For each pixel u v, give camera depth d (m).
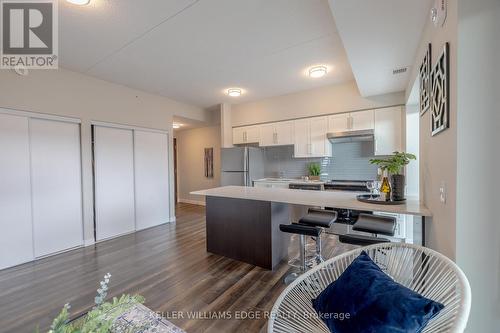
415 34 2.06
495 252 1.13
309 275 1.33
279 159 5.25
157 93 4.51
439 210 1.49
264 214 2.67
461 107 1.15
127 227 4.05
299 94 4.55
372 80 3.21
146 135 4.40
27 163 2.96
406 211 1.79
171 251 3.21
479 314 1.16
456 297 0.87
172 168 4.89
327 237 3.57
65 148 3.31
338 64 3.29
